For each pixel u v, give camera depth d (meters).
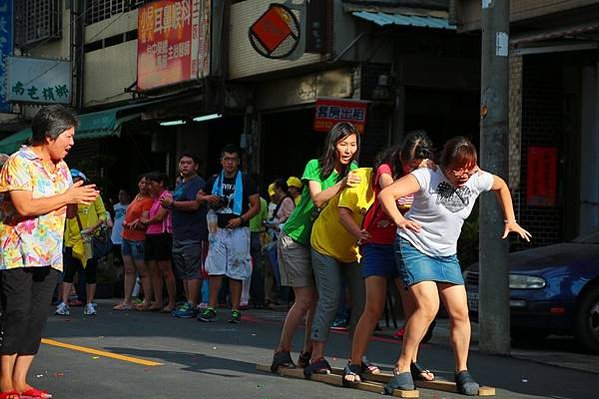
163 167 27.58
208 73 22.22
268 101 22.23
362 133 18.89
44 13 30.08
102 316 14.70
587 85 17.09
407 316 8.60
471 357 11.00
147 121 24.81
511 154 17.08
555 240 17.08
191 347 10.90
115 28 27.58
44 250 7.30
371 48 19.39
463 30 16.50
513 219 8.01
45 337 11.55
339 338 12.33
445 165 7.72
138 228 15.86
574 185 17.14
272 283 17.30
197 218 14.68
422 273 7.89
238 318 14.02
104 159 28.36
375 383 8.41
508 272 11.43
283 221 17.11
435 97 20.12
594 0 14.16
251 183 13.98
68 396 7.84
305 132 21.98
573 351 12.18
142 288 16.62
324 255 8.69
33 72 28.47
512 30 16.42
